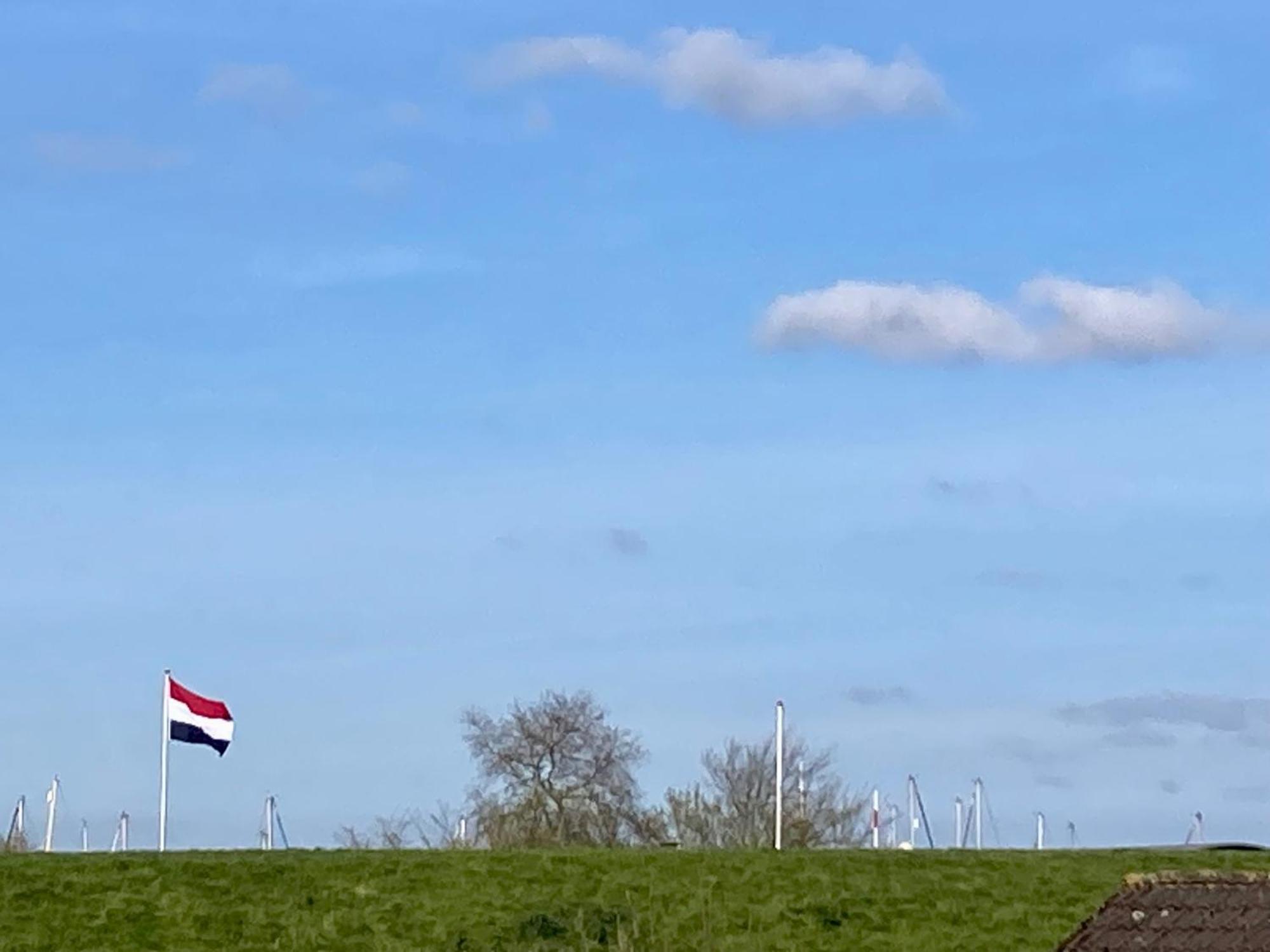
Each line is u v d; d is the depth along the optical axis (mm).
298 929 44125
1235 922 26125
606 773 87625
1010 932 43312
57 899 46531
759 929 43438
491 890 46906
